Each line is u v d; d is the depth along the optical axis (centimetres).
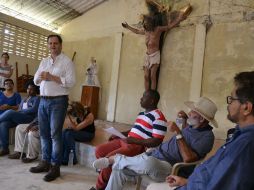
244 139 115
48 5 767
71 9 800
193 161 201
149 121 238
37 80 306
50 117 295
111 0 767
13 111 376
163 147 228
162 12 627
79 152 369
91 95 725
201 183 130
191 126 217
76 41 843
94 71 738
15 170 309
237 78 124
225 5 569
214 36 579
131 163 209
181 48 619
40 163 313
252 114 118
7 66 588
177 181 169
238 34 549
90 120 371
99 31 786
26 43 805
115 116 718
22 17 795
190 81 600
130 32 714
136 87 690
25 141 353
